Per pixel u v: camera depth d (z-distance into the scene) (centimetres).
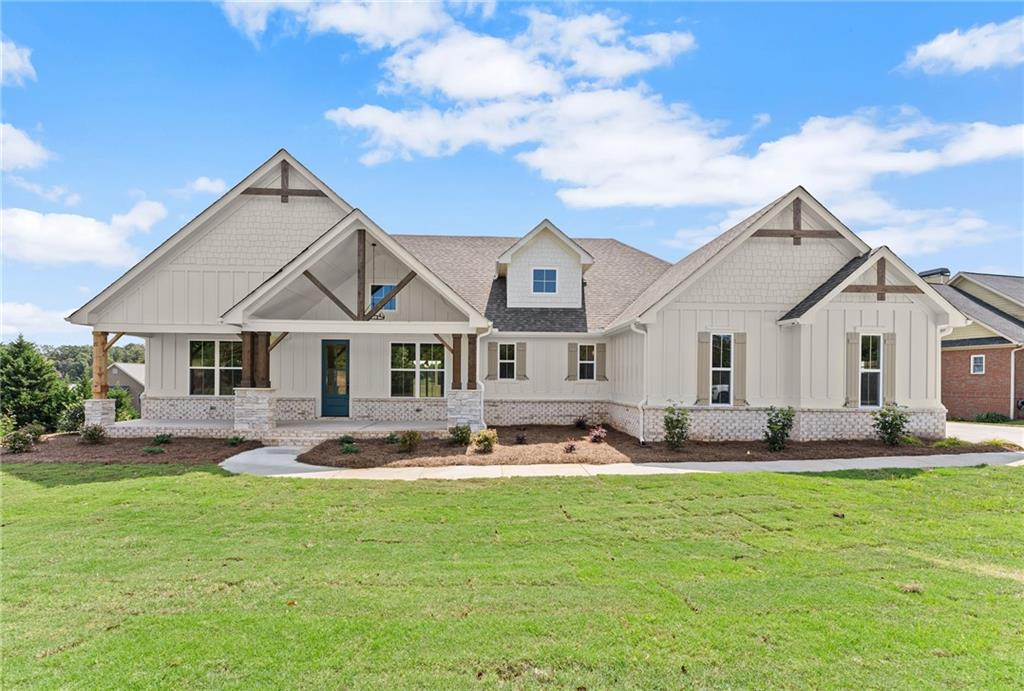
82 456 1234
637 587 525
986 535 689
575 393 1784
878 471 1066
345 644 417
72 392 2498
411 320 1714
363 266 1405
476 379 1461
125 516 772
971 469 1080
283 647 412
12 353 2448
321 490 921
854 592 510
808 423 1421
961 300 2769
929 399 1442
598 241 2295
